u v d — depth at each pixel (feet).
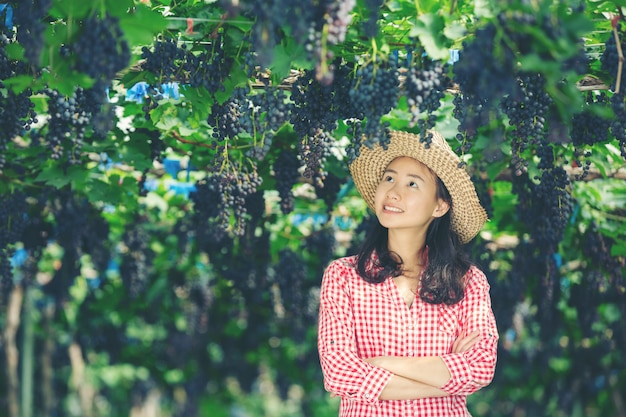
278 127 14.58
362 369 13.33
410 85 13.32
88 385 52.31
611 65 13.88
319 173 17.54
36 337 43.91
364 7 13.30
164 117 19.65
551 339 37.04
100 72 11.67
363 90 13.26
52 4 11.66
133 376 52.60
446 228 14.61
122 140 21.43
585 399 44.86
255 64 13.84
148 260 30.78
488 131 19.84
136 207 26.89
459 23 13.30
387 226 14.32
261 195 23.89
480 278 14.21
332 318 13.85
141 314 39.42
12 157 21.80
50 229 25.75
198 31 15.24
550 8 11.07
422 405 13.44
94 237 26.63
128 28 11.59
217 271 29.81
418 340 13.79
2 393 42.78
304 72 15.28
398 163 14.74
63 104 16.98
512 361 46.68
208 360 47.73
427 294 13.79
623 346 34.71
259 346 46.26
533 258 26.63
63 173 21.43
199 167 23.18
